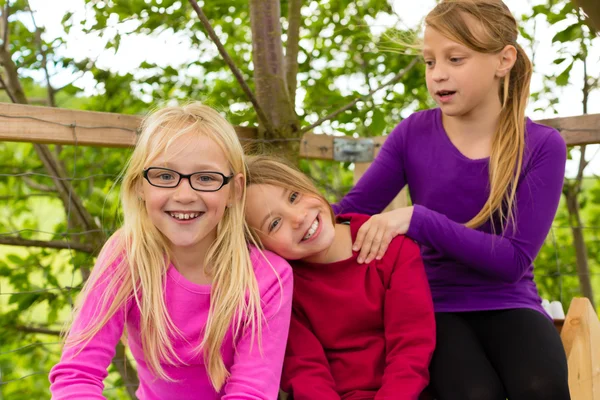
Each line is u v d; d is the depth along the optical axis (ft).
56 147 11.73
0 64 10.06
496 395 5.24
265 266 5.52
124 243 5.44
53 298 10.85
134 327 5.49
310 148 8.11
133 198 5.44
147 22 10.61
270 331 5.33
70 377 4.92
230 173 5.39
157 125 5.26
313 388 5.40
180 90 11.43
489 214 5.93
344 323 5.74
